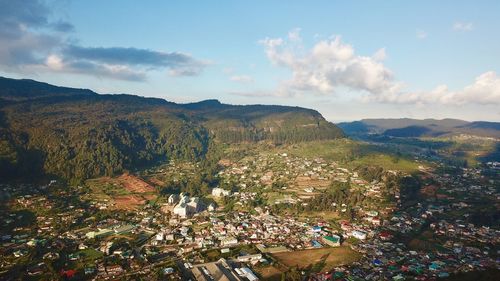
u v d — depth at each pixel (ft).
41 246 601.62
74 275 507.71
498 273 498.69
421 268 547.08
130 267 540.93
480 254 604.90
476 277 499.10
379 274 530.68
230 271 530.27
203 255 589.73
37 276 505.25
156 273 515.09
